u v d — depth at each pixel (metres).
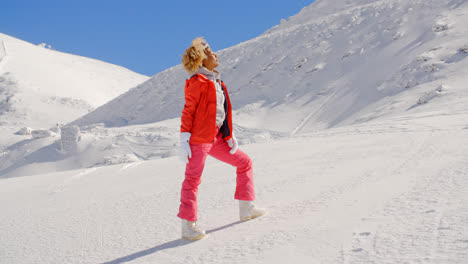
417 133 6.89
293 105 40.59
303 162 4.96
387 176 3.10
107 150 36.12
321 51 48.88
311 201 2.66
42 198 5.41
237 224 2.48
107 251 2.36
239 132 36.47
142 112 55.88
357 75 40.06
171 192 4.34
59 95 88.94
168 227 2.75
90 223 3.30
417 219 1.76
